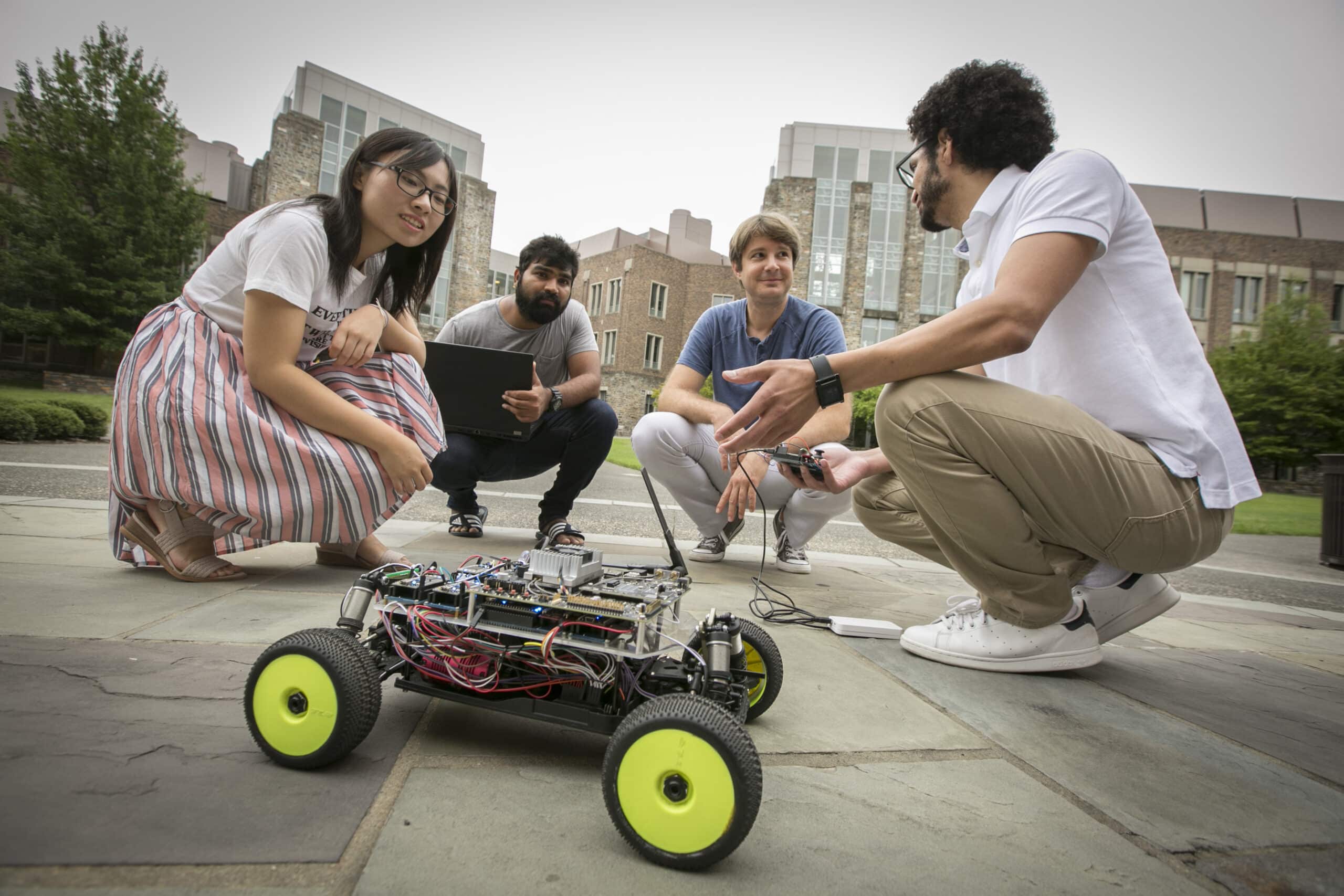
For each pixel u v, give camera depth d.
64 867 0.73
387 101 30.58
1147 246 1.71
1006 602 1.80
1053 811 1.08
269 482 1.88
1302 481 24.28
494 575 1.16
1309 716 1.66
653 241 42.53
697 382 3.27
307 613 1.82
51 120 20.20
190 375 1.89
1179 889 0.89
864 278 30.78
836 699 1.51
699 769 0.83
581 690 1.11
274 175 26.33
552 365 3.74
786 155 33.00
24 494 3.86
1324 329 25.20
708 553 3.39
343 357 1.94
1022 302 1.53
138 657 1.41
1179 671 2.03
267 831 0.84
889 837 0.96
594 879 0.81
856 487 2.39
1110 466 1.60
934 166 1.94
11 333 22.16
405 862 0.80
